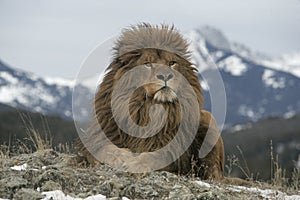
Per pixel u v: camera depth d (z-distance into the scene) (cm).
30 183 1516
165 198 1509
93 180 1588
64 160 1919
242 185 1916
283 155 8400
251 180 1947
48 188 1488
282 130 11731
